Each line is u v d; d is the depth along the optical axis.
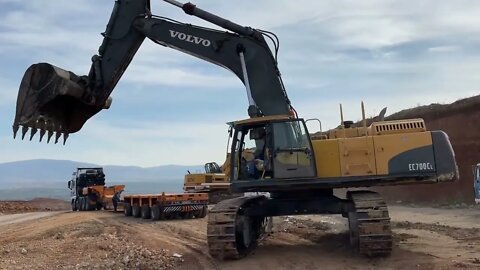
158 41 13.22
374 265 10.35
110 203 35.84
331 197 12.40
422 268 9.89
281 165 11.23
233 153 11.70
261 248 13.12
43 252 13.79
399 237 15.09
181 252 13.06
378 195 11.31
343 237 14.94
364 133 11.62
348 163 11.16
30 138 12.67
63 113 13.31
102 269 10.85
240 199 12.46
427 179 10.96
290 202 12.44
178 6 12.81
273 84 12.30
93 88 13.34
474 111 36.56
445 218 23.59
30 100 12.60
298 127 11.38
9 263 12.02
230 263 10.98
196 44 12.91
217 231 10.98
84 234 18.25
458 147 36.53
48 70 12.67
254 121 11.61
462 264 10.10
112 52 13.45
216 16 12.74
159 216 24.19
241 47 12.57
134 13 13.42
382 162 11.09
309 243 14.16
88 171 40.50
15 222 28.34
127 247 14.12
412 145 11.08
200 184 28.81
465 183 35.06
